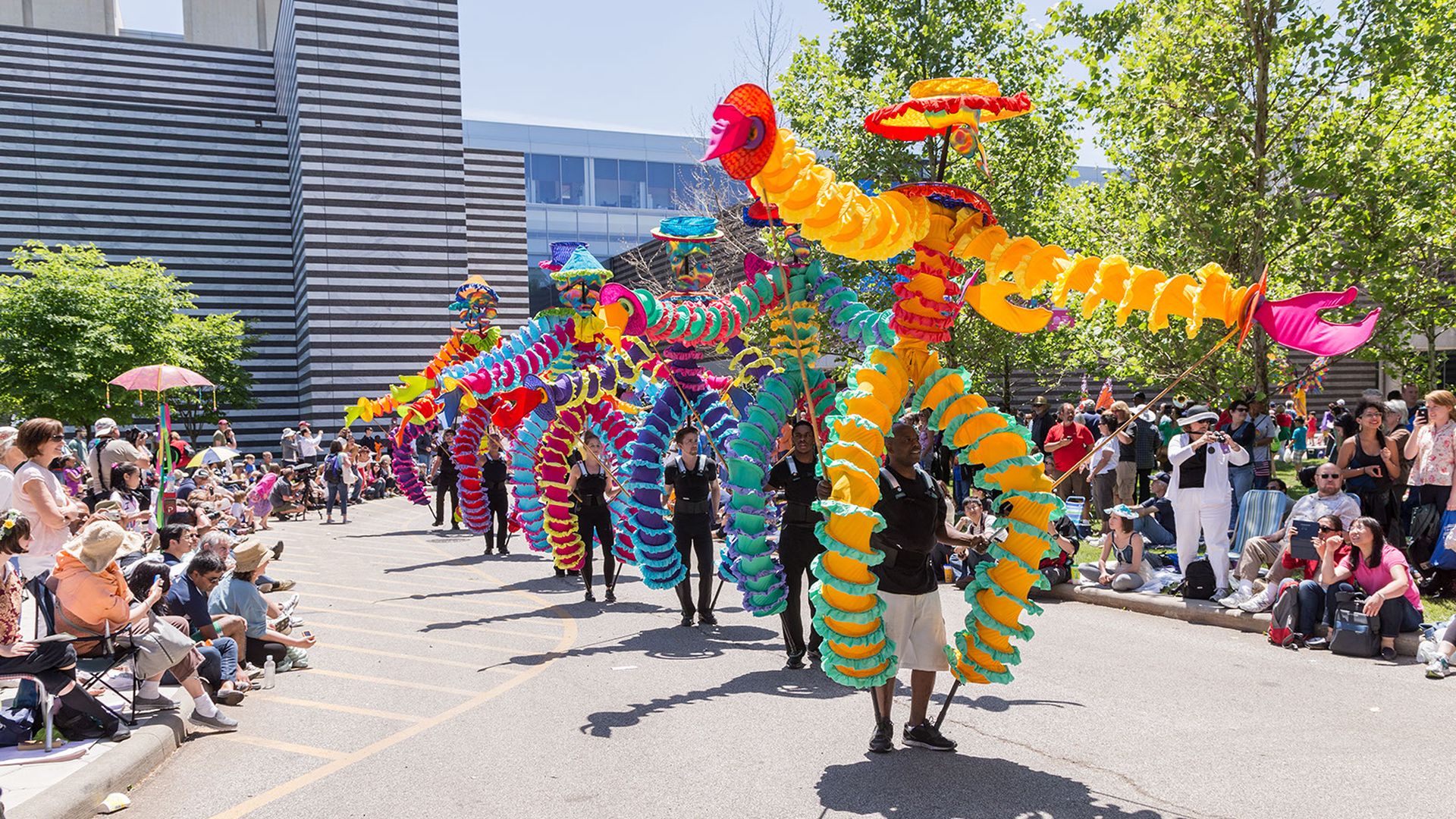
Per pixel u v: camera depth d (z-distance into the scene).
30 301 26.39
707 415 9.91
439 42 32.84
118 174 35.12
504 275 43.00
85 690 5.64
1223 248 13.45
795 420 8.64
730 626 9.23
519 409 12.17
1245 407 11.50
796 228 8.75
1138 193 14.96
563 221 59.91
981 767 5.10
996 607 5.43
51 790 4.70
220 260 36.31
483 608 10.34
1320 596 7.71
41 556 7.06
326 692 7.03
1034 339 19.23
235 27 46.72
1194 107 13.93
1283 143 13.73
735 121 4.32
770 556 8.44
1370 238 13.02
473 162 42.53
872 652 5.08
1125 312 5.12
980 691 6.59
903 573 5.23
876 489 5.16
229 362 32.56
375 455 29.52
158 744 5.59
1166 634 8.27
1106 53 14.77
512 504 15.55
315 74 31.64
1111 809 4.50
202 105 40.38
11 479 7.93
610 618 9.69
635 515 9.36
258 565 7.67
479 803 4.82
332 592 11.50
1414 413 12.45
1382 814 4.36
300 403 35.22
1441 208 12.92
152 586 7.09
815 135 18.66
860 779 4.97
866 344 8.60
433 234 32.81
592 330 11.74
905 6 18.28
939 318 5.71
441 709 6.54
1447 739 5.37
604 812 4.65
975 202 5.54
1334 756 5.14
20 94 33.94
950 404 5.81
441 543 16.77
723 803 4.71
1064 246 16.39
